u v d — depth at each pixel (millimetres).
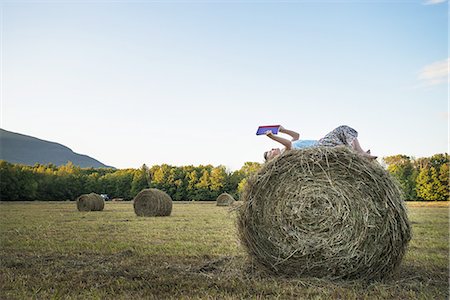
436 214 16469
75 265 5848
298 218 5527
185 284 4793
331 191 5461
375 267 5312
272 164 5809
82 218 16016
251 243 5773
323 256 5398
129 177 46875
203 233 9875
